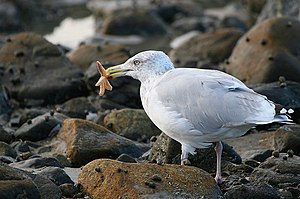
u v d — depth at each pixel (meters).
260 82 18.34
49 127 15.27
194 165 13.16
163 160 13.24
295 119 16.30
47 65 19.00
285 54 18.50
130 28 28.88
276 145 14.10
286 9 25.38
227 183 12.23
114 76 13.11
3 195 10.76
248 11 32.16
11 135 15.23
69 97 18.48
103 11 32.25
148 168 11.68
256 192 11.80
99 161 11.99
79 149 13.84
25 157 13.89
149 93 12.45
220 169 12.41
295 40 19.09
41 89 18.41
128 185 11.38
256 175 12.67
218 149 12.45
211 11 33.19
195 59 21.73
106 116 15.95
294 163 12.80
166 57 12.77
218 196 11.50
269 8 26.05
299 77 18.23
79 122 14.48
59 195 11.70
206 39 23.09
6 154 14.09
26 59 19.09
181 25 29.92
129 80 18.14
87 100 17.56
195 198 11.31
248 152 14.35
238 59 19.50
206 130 11.92
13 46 19.34
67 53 23.83
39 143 15.02
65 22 31.48
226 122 11.76
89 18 32.16
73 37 28.75
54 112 16.36
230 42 22.80
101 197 11.57
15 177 11.28
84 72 19.42
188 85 12.02
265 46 18.95
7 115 17.48
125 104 18.03
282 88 16.30
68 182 12.37
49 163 13.41
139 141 15.38
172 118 12.03
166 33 29.28
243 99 11.77
